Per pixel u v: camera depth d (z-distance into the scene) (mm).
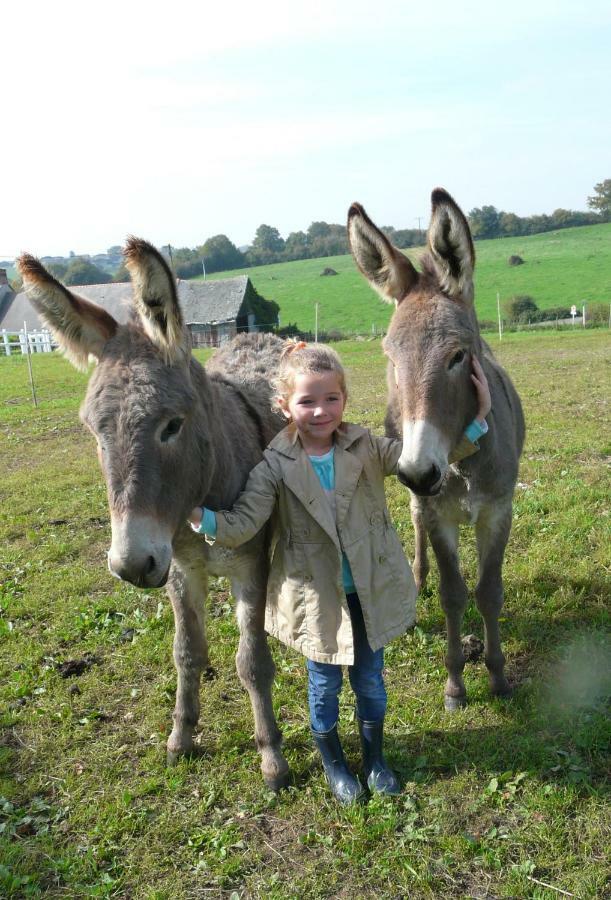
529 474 6789
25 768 3248
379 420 10102
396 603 2869
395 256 3100
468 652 3990
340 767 2973
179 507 2520
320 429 2729
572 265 53750
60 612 4691
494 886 2477
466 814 2793
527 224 79312
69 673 3984
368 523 2836
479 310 41375
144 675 3955
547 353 18719
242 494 2805
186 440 2518
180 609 3141
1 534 6242
